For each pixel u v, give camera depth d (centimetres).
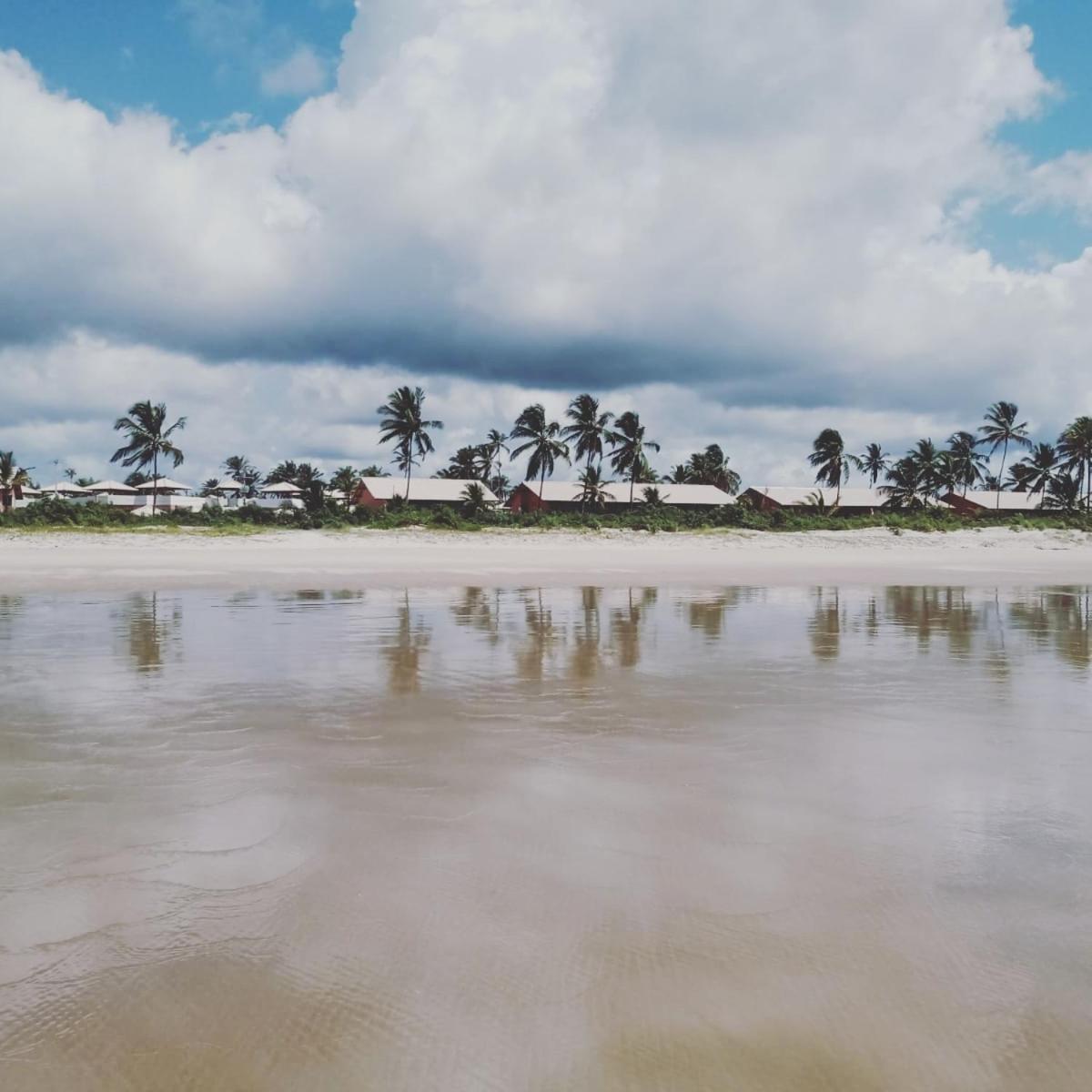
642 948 365
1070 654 1197
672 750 682
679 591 2297
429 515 5541
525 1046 300
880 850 476
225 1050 298
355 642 1275
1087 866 457
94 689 910
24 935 374
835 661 1131
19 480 7175
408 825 507
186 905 404
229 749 675
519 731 742
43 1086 279
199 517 5256
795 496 9181
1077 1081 285
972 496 9712
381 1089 279
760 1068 290
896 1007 325
